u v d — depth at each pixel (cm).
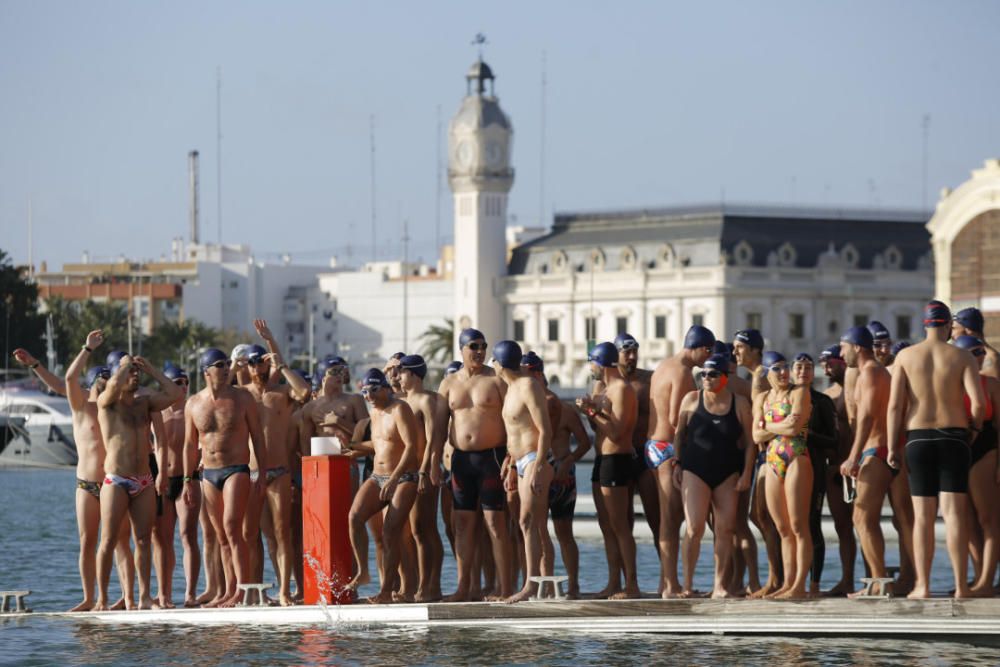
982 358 3466
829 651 3234
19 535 7038
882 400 3306
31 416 16125
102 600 3722
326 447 3606
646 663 3158
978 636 3262
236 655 3294
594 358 3516
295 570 3847
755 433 3325
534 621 3441
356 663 3197
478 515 3650
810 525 3353
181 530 3728
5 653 3359
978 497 3269
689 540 3369
